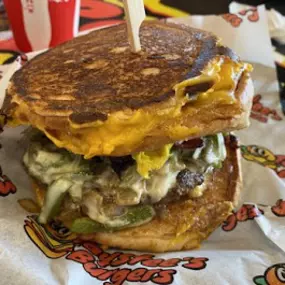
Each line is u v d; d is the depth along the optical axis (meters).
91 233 0.21
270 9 0.39
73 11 0.32
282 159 0.27
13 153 0.25
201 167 0.22
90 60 0.23
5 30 0.36
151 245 0.21
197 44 0.23
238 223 0.22
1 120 0.23
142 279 0.19
